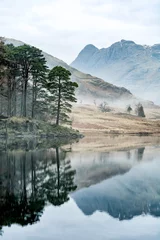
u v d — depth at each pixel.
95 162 33.94
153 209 16.50
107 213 15.79
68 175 25.91
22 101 79.94
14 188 20.75
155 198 18.81
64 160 34.62
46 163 31.80
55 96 84.06
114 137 95.81
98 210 16.19
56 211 15.98
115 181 23.81
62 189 20.83
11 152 40.19
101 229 13.47
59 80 78.31
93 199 18.33
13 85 72.31
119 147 54.50
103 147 53.56
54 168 29.11
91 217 15.08
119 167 30.78
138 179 24.62
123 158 37.88
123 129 141.50
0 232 13.05
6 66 64.44
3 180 23.22
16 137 66.81
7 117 70.25
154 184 22.77
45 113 86.19
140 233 13.07
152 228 13.66
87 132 123.44
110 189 21.09
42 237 12.52
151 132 139.00
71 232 13.09
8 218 14.79
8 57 68.00
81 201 17.88
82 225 13.95
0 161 32.22
